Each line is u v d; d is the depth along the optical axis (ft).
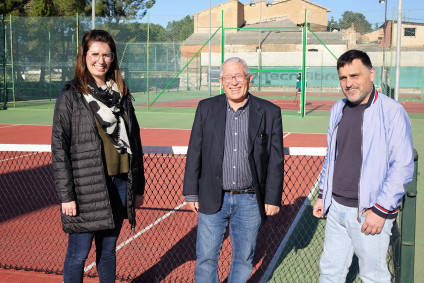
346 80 7.98
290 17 156.66
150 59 105.50
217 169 8.99
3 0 88.28
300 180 21.99
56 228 16.19
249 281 11.78
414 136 40.75
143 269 12.60
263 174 9.04
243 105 9.02
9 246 14.43
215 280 9.41
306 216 16.70
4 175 24.57
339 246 8.64
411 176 7.70
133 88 109.50
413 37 115.34
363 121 8.03
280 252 13.58
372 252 8.09
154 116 62.64
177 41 107.24
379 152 7.86
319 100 93.81
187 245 14.35
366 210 8.00
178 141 38.93
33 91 84.12
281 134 9.16
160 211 17.79
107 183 9.27
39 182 22.97
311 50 113.60
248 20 159.43
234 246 9.42
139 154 9.89
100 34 8.96
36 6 90.94
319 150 10.90
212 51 127.54
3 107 70.74
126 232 15.60
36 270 12.44
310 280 11.71
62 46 80.84
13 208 18.65
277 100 94.79
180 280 11.83
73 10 97.25
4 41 69.05
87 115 8.87
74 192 8.93
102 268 9.67
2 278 11.99
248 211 9.16
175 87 119.03
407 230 8.38
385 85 70.08
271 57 114.83
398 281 8.66
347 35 111.34
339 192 8.39
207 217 9.23
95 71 8.92
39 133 43.83
